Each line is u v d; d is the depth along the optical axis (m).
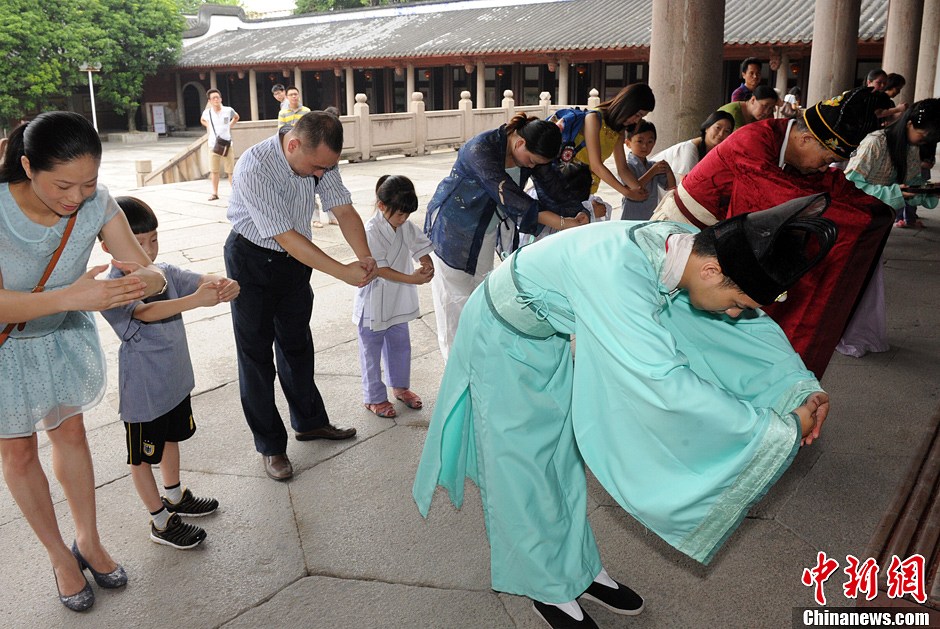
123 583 2.66
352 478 3.37
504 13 29.12
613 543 2.92
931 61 15.15
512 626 2.48
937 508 2.39
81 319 2.58
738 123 5.02
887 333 5.06
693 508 1.89
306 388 3.58
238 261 3.15
